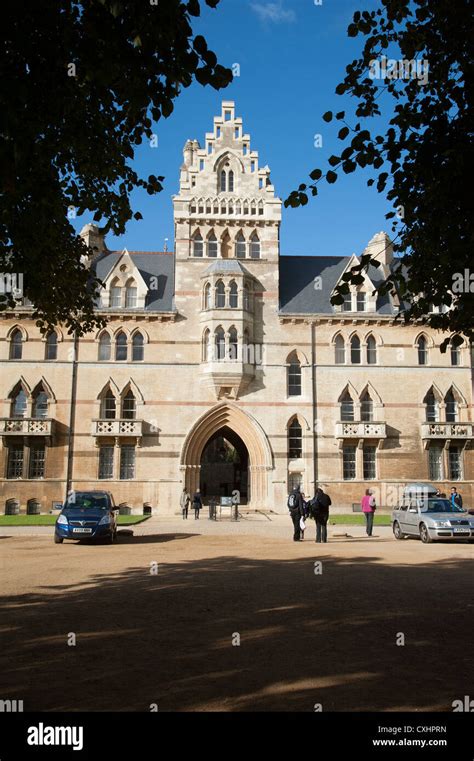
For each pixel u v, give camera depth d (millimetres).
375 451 43594
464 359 45156
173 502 41688
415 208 11203
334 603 12375
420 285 12125
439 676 7941
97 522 24219
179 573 16344
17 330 43250
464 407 44375
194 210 45094
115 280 44344
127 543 24875
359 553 21109
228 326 42781
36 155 10203
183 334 43562
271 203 45438
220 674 7984
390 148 9953
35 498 41250
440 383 44531
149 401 42719
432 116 10094
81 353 43125
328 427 43344
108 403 42969
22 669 8211
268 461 42375
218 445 74688
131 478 42156
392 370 44344
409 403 44062
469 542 25719
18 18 8172
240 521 37719
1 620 10977
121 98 10531
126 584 14641
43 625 10609
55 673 8047
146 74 8484
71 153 11602
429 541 25141
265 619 11016
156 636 9867
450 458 44188
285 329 44312
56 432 42031
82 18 8219
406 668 8250
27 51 8555
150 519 38875
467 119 10086
